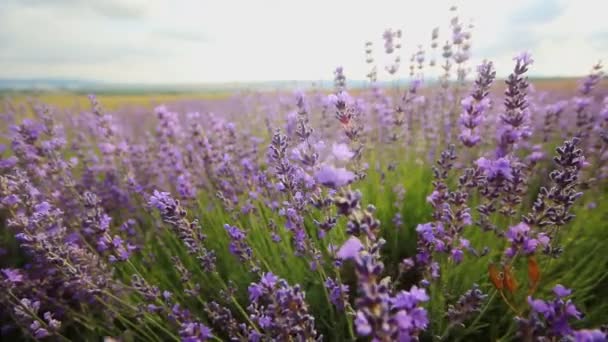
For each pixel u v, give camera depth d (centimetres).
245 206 28
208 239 29
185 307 24
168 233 28
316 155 18
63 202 32
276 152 21
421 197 32
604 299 21
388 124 40
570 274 21
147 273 25
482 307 21
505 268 19
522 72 20
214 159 34
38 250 21
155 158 43
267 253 25
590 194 29
